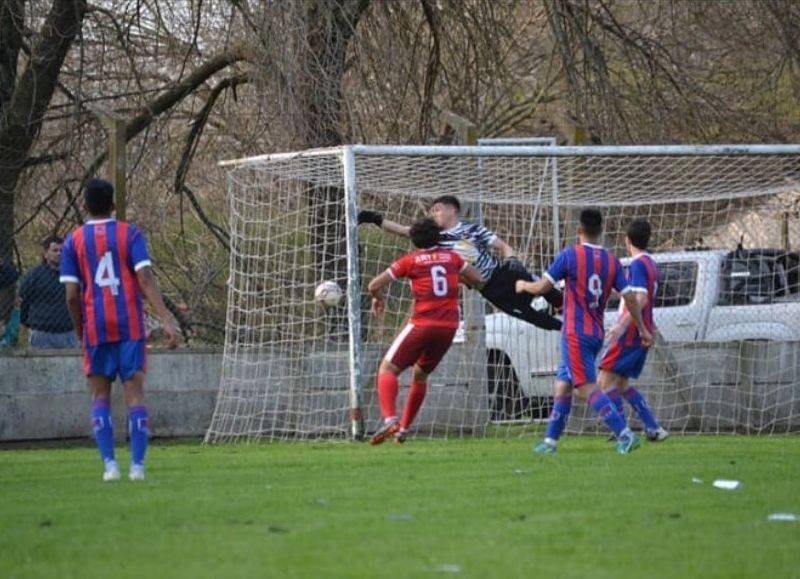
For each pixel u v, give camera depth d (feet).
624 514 91.81
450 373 181.47
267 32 202.28
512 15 264.11
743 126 264.72
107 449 112.98
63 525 85.81
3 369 168.04
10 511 92.79
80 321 113.19
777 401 190.80
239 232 187.32
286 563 71.77
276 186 188.44
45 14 219.20
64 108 230.07
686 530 85.25
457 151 172.45
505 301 161.38
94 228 110.93
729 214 211.41
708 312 205.77
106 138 222.89
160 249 248.73
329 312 189.88
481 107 280.10
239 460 135.74
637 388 188.85
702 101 257.96
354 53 230.07
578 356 139.64
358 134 232.94
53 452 153.38
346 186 168.66
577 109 238.89
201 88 252.01
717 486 107.76
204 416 178.29
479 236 162.61
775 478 115.24
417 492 103.65
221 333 237.45
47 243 175.32
